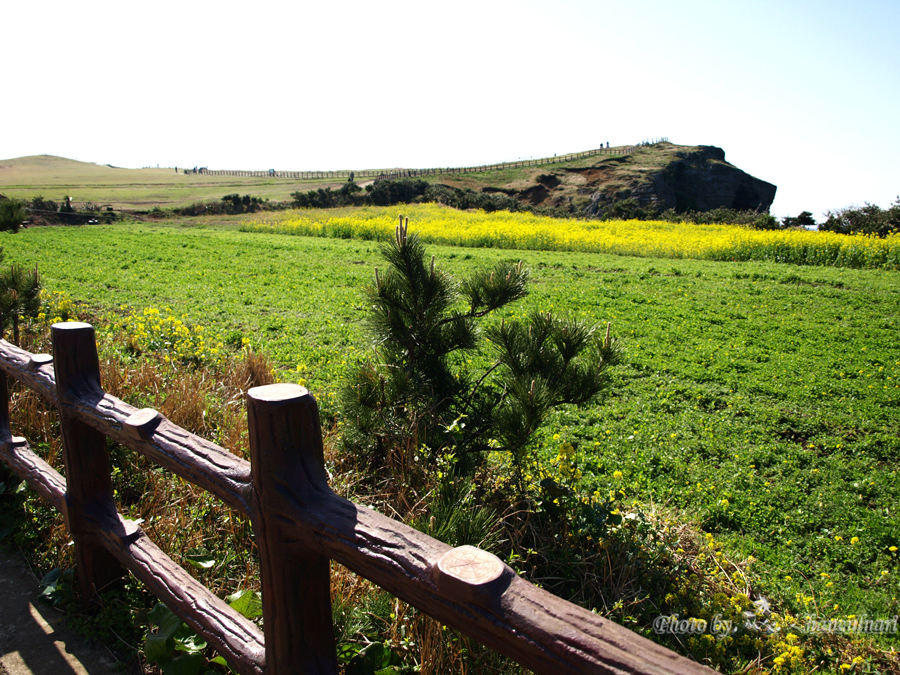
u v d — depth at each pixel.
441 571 1.17
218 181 100.69
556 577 3.30
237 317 10.91
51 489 2.85
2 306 6.16
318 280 15.53
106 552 2.72
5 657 2.46
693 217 47.97
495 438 4.23
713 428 6.48
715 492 5.05
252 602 2.54
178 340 7.55
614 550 3.47
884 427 6.60
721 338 10.33
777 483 5.28
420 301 4.23
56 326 2.56
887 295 13.89
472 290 4.46
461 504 3.24
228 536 3.27
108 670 2.40
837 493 5.14
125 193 74.56
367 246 24.84
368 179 96.12
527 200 90.81
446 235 27.67
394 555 1.32
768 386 7.80
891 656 3.21
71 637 2.59
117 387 4.95
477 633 1.15
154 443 2.14
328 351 8.59
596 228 34.97
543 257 21.58
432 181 92.56
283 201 65.19
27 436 4.18
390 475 3.99
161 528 3.19
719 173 101.12
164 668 2.29
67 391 2.58
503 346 4.20
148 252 20.56
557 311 12.00
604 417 6.76
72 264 16.81
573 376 4.10
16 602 2.81
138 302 11.88
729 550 4.23
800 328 10.95
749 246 21.86
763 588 3.76
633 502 4.56
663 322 11.34
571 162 103.06
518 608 1.09
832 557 4.26
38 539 3.29
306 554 1.60
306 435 1.59
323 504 1.53
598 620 1.03
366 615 2.56
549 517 3.65
